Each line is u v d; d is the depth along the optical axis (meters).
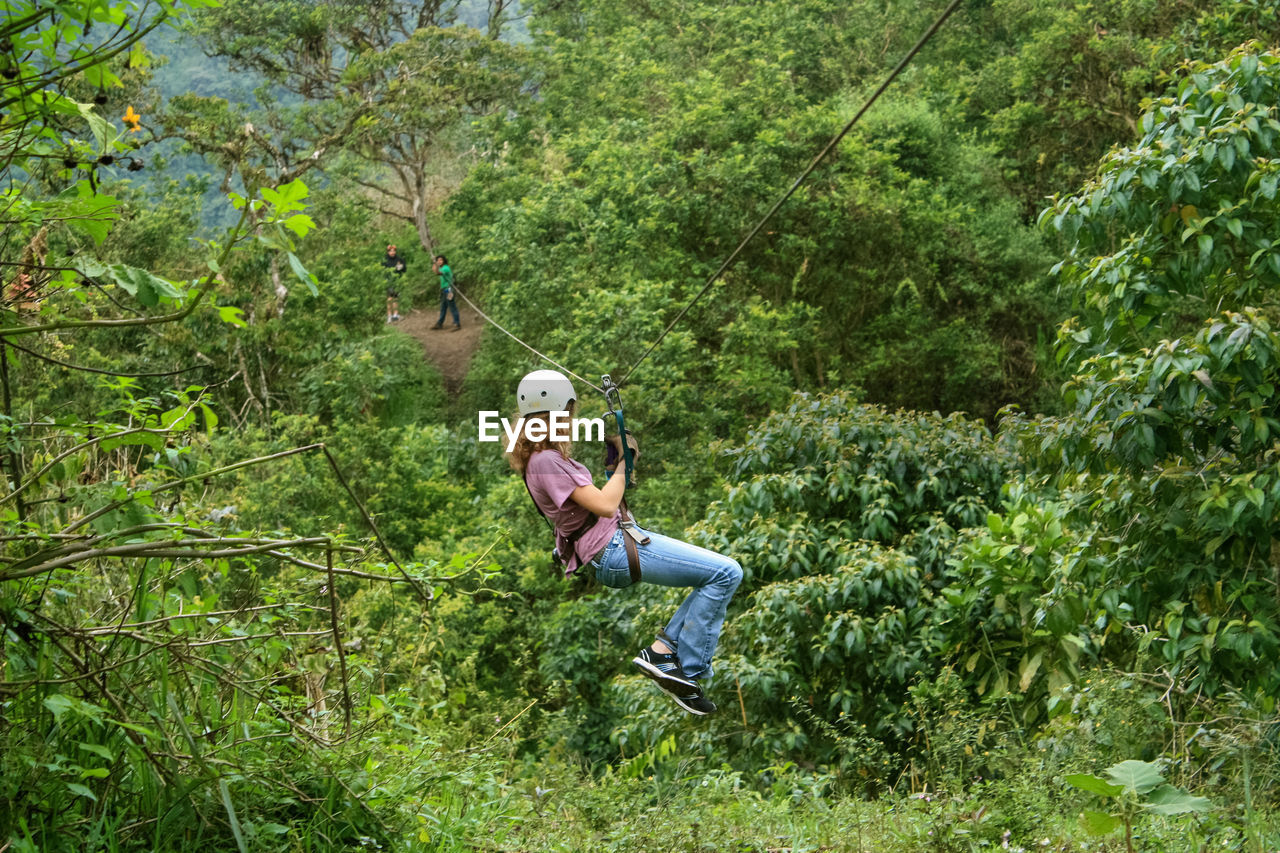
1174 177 5.05
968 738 5.64
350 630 5.35
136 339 19.53
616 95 28.44
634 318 18.00
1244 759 4.44
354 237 26.38
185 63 58.19
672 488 16.55
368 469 17.42
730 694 7.89
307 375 20.89
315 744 3.72
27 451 3.63
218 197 32.44
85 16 2.46
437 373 25.95
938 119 26.11
